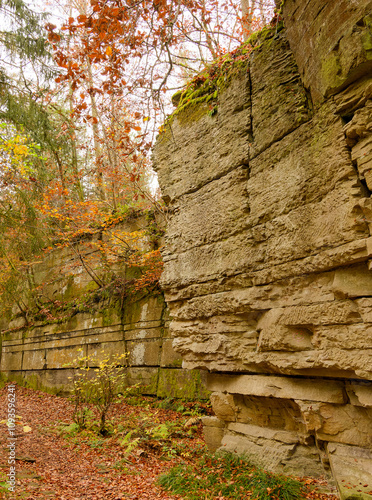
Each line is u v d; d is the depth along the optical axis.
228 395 6.48
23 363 17.09
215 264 6.35
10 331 18.78
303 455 5.27
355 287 4.29
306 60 4.89
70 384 13.74
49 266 16.91
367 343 4.11
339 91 4.46
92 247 13.50
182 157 7.30
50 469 6.00
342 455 4.61
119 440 7.47
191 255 6.88
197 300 6.72
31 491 4.89
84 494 5.00
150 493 5.12
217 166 6.47
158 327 11.35
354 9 4.04
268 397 5.71
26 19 12.19
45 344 15.80
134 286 12.39
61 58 5.13
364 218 4.12
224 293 6.16
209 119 6.77
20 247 14.84
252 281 5.73
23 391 15.60
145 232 12.06
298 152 5.06
